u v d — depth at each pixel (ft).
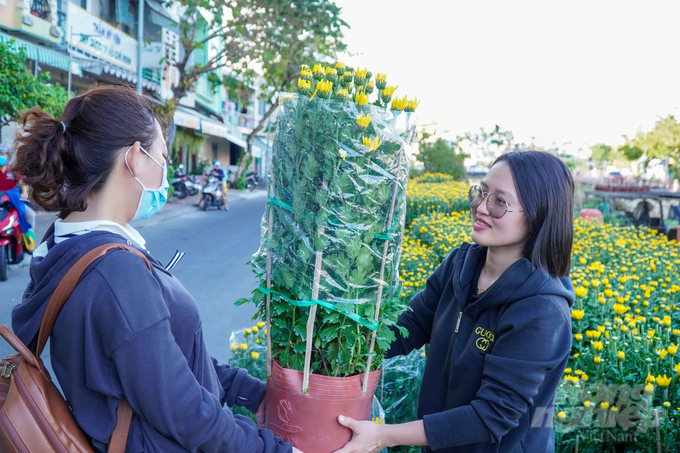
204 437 3.63
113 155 3.72
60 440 3.39
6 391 3.64
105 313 3.37
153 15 58.08
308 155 4.21
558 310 4.42
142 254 3.67
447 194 36.29
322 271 4.24
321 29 47.44
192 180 58.03
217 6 46.60
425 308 5.72
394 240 4.49
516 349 4.39
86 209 3.74
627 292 11.34
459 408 4.50
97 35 43.27
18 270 21.25
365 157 4.16
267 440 4.08
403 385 7.82
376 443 4.44
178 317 3.84
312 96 4.25
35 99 28.94
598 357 7.61
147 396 3.41
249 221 43.06
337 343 4.48
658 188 56.03
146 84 52.80
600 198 48.03
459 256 5.25
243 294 19.88
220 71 88.33
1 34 33.60
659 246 21.12
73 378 3.50
